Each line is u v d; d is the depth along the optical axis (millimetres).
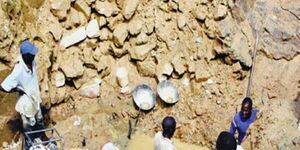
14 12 9062
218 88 9820
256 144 9281
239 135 8570
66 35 9594
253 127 9461
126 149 9141
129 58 10008
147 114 9680
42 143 7664
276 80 10023
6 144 8297
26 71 7594
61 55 9562
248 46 9977
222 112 9625
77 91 9727
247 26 10078
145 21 9852
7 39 8852
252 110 8453
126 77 9914
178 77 9938
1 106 8719
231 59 9836
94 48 9797
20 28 9141
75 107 9586
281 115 9680
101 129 9320
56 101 9375
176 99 9758
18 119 8617
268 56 10125
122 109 9664
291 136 9398
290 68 10109
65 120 9328
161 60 9914
